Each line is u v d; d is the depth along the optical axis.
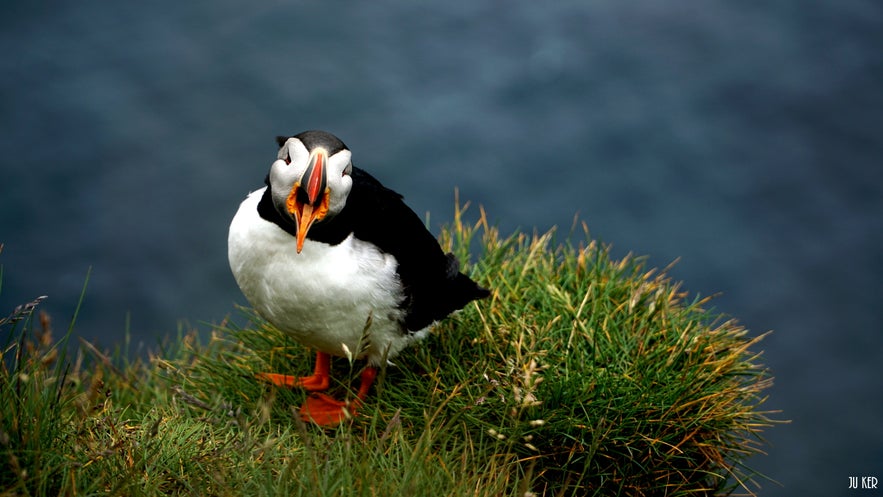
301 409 5.19
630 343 5.61
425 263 5.08
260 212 4.67
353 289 4.66
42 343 4.39
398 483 4.12
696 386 5.31
